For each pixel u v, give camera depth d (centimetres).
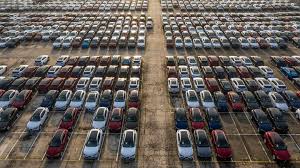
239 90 4875
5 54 6500
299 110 4378
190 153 3600
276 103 4525
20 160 3644
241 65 5759
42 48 6819
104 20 8306
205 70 5366
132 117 4150
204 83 5081
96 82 5012
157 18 8725
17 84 5003
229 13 8969
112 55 6350
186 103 4719
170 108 4653
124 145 3669
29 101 4778
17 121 4353
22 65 5759
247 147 3844
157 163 3606
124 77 5266
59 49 6738
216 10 9412
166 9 9512
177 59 5972
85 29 7581
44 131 4138
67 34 7262
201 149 3619
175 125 4128
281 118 4122
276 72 5719
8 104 4578
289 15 8850
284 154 3553
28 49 6769
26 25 7975
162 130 4169
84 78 5134
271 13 9019
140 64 5741
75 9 9506
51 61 6134
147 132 4125
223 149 3606
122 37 6994
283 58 6019
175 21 8112
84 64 5728
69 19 8438
